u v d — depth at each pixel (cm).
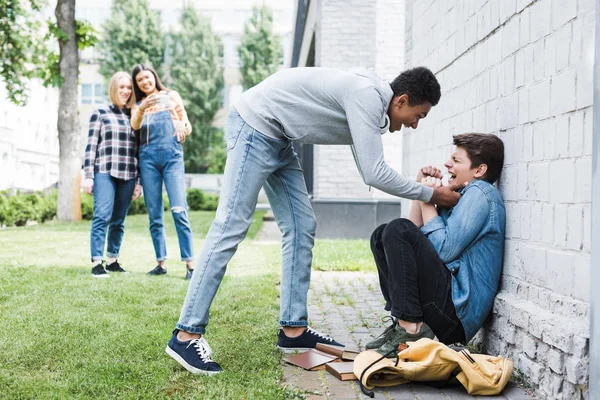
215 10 4166
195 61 3897
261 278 534
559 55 259
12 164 1995
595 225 219
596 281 218
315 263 643
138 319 369
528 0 291
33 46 1591
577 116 244
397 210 952
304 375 282
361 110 276
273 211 327
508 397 256
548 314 258
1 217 1183
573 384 232
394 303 287
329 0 956
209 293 283
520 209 295
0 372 269
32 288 461
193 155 3859
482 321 303
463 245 297
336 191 953
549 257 264
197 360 274
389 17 957
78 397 241
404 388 266
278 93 289
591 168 233
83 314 376
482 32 357
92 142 536
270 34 4025
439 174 318
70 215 1389
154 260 655
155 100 512
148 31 3900
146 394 246
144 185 540
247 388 254
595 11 230
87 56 3916
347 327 377
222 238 286
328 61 957
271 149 293
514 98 306
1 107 1909
